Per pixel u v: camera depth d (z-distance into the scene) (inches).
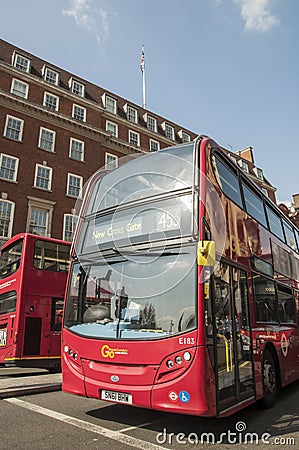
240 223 256.7
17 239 477.7
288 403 274.7
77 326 215.9
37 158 1015.6
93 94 1300.4
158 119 1491.1
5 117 987.9
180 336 175.9
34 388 311.7
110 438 182.4
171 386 170.1
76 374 203.6
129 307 200.5
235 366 199.3
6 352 429.1
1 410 244.1
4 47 1111.6
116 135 1261.1
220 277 203.2
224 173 253.1
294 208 1676.9
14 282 454.0
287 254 378.9
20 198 951.6
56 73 1175.6
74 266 241.0
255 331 241.8
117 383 184.7
